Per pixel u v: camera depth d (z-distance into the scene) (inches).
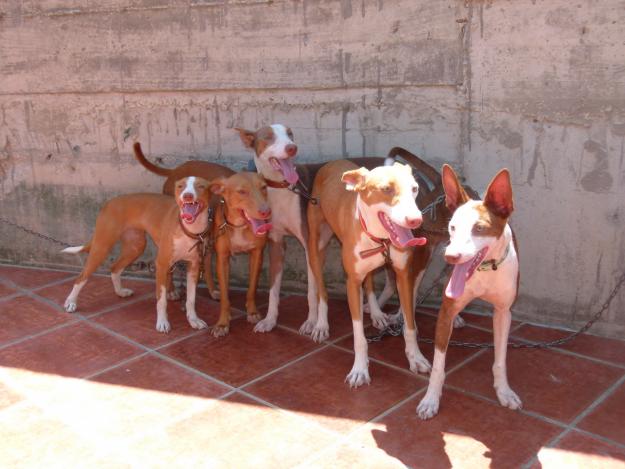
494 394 71.5
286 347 84.9
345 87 93.0
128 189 111.0
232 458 61.2
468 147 87.3
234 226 85.8
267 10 94.7
